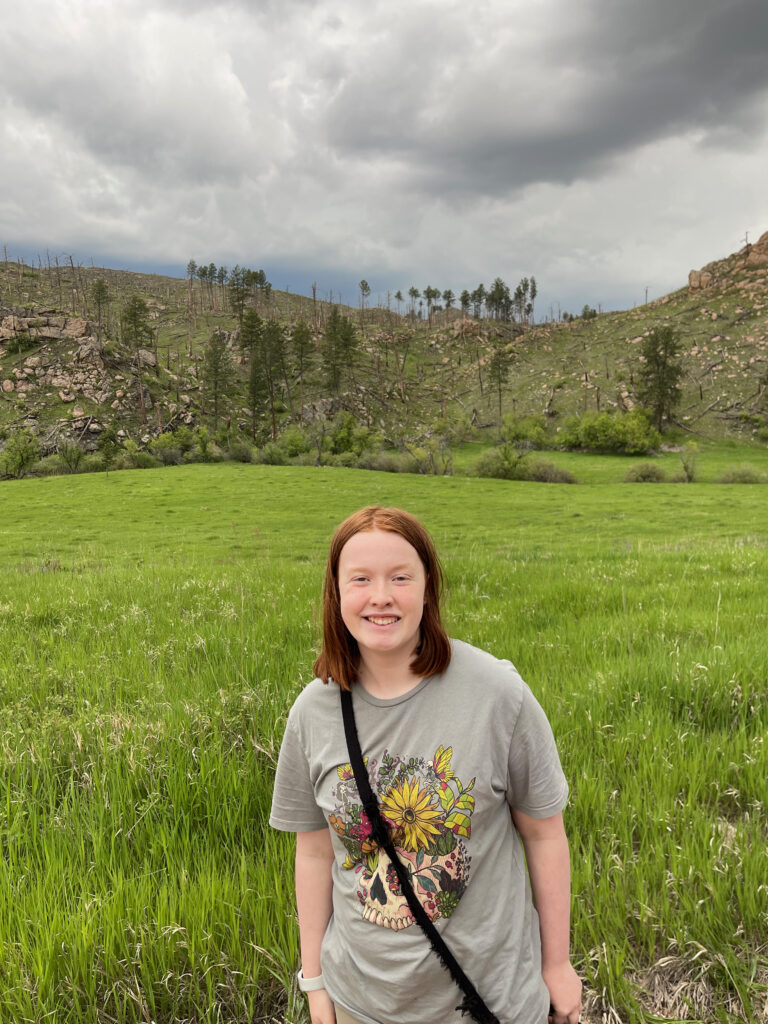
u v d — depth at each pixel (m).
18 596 9.72
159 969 2.28
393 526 1.50
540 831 1.58
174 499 54.72
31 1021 2.11
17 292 194.62
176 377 142.38
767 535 30.00
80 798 3.33
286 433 110.00
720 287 198.75
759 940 2.42
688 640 5.80
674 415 130.75
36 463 89.19
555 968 1.55
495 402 153.62
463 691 1.52
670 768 3.45
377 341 197.38
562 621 7.03
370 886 1.51
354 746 1.53
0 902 2.54
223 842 3.05
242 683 4.84
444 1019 1.45
